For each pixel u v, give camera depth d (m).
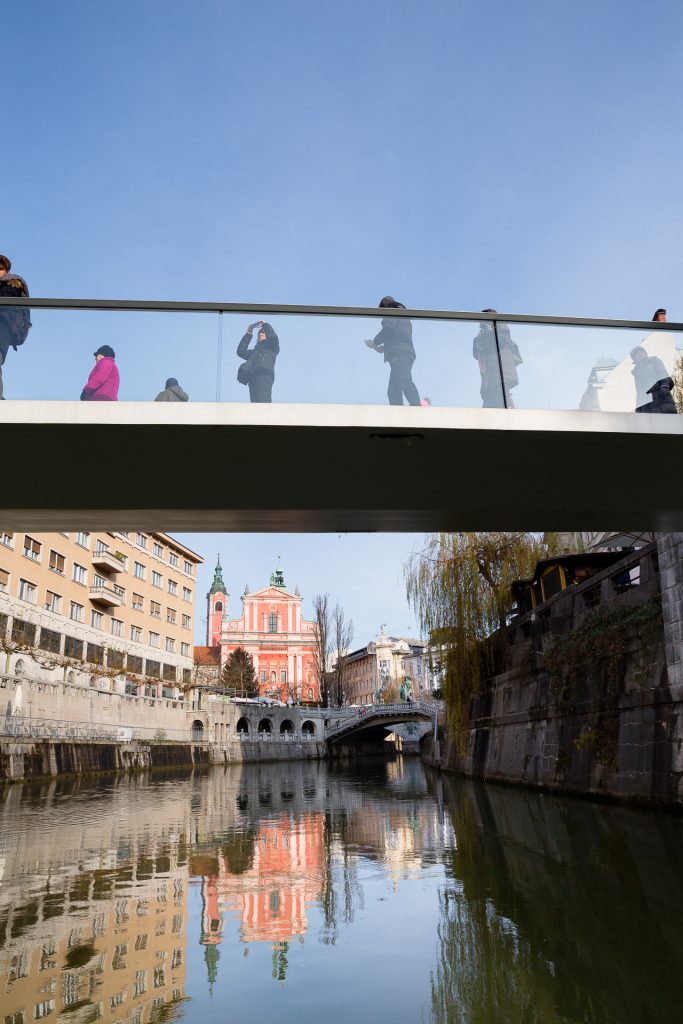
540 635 22.81
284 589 109.38
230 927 8.55
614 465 8.91
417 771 46.81
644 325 8.66
